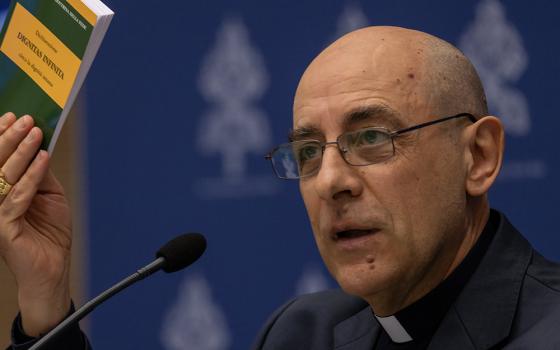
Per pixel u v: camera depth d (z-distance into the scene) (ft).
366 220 13.10
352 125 13.23
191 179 25.96
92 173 25.49
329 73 13.47
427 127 13.23
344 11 27.25
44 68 13.98
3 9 23.85
